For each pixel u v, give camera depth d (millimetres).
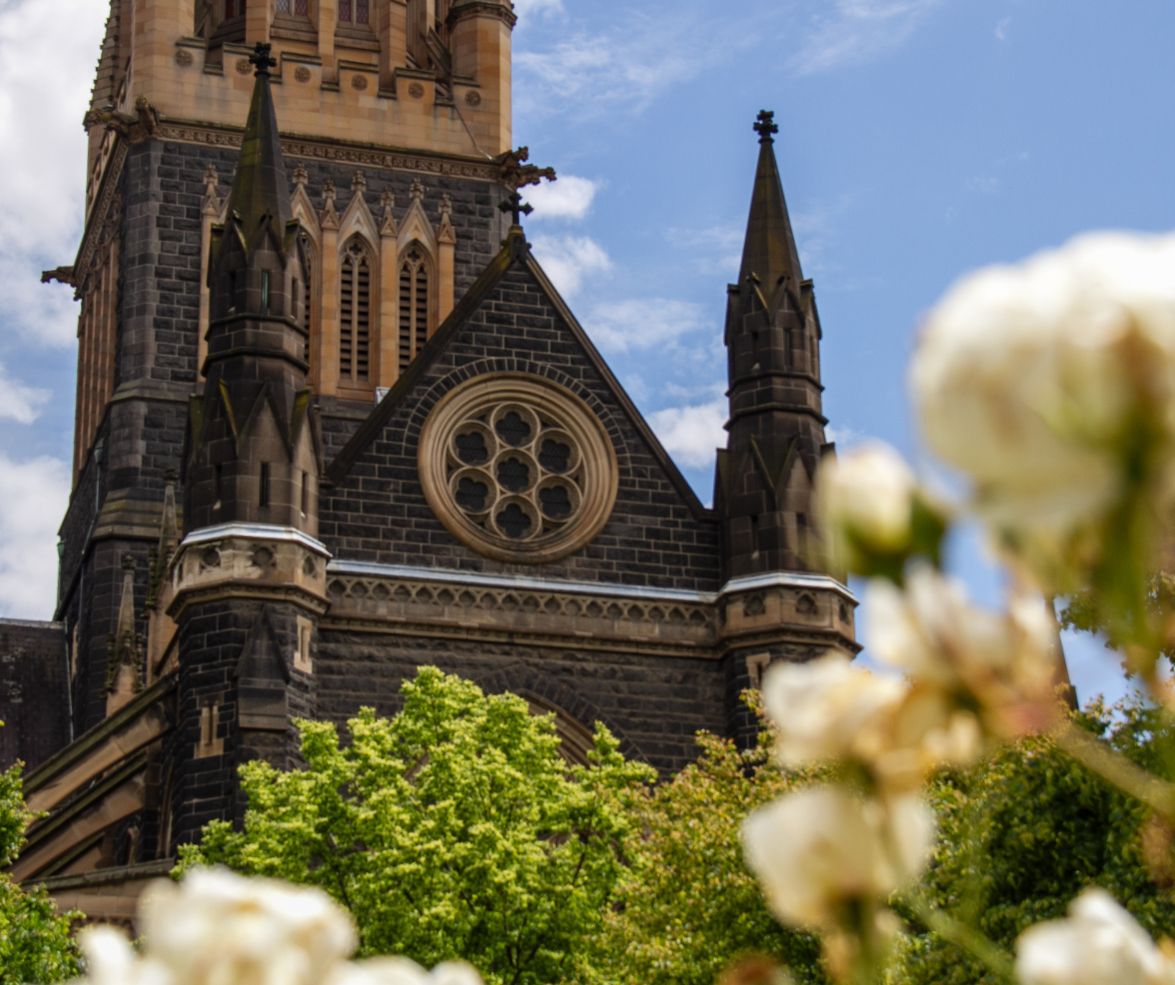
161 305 81000
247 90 83312
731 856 36156
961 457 3279
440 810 43125
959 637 3686
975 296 3275
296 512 50812
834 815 3791
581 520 54156
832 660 4004
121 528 78688
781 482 53875
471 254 84188
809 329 56000
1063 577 3496
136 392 80000
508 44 87188
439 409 53938
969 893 5840
